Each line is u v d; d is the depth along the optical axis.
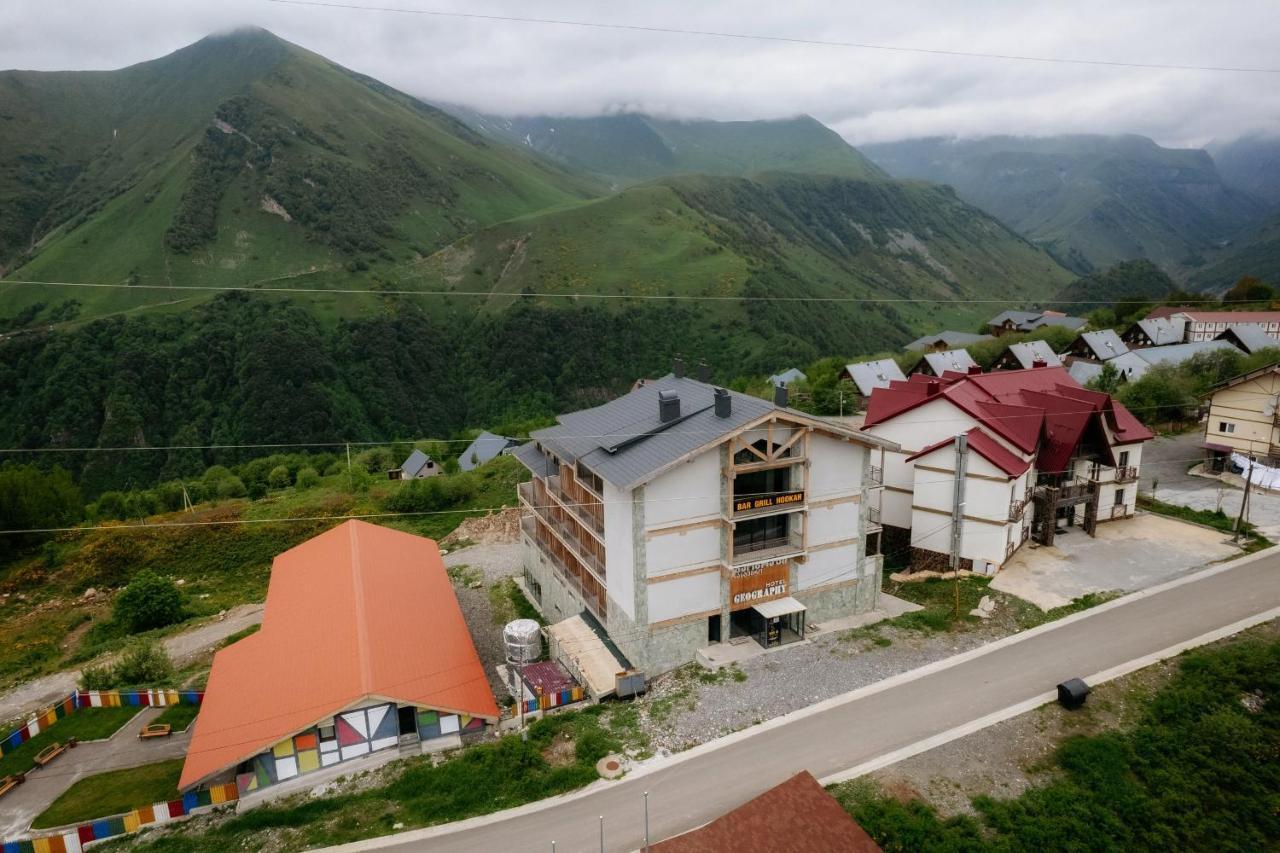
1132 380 80.81
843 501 38.19
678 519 34.03
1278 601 36.84
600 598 38.94
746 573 35.66
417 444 106.81
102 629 54.44
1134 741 28.75
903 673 33.72
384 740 30.84
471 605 50.09
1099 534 47.59
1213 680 31.31
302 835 26.42
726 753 29.00
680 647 35.53
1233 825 25.77
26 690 45.28
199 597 59.53
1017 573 42.72
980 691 32.00
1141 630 35.59
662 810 26.17
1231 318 104.81
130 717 38.22
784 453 35.88
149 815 28.11
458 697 31.88
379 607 37.12
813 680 33.47
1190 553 43.59
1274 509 49.00
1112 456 46.75
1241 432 57.38
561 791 27.55
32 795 31.77
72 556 66.38
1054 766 27.80
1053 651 34.56
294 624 37.12
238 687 32.88
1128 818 25.72
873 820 25.03
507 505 72.25
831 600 38.94
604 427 40.34
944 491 44.91
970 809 25.88
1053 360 94.56
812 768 27.86
